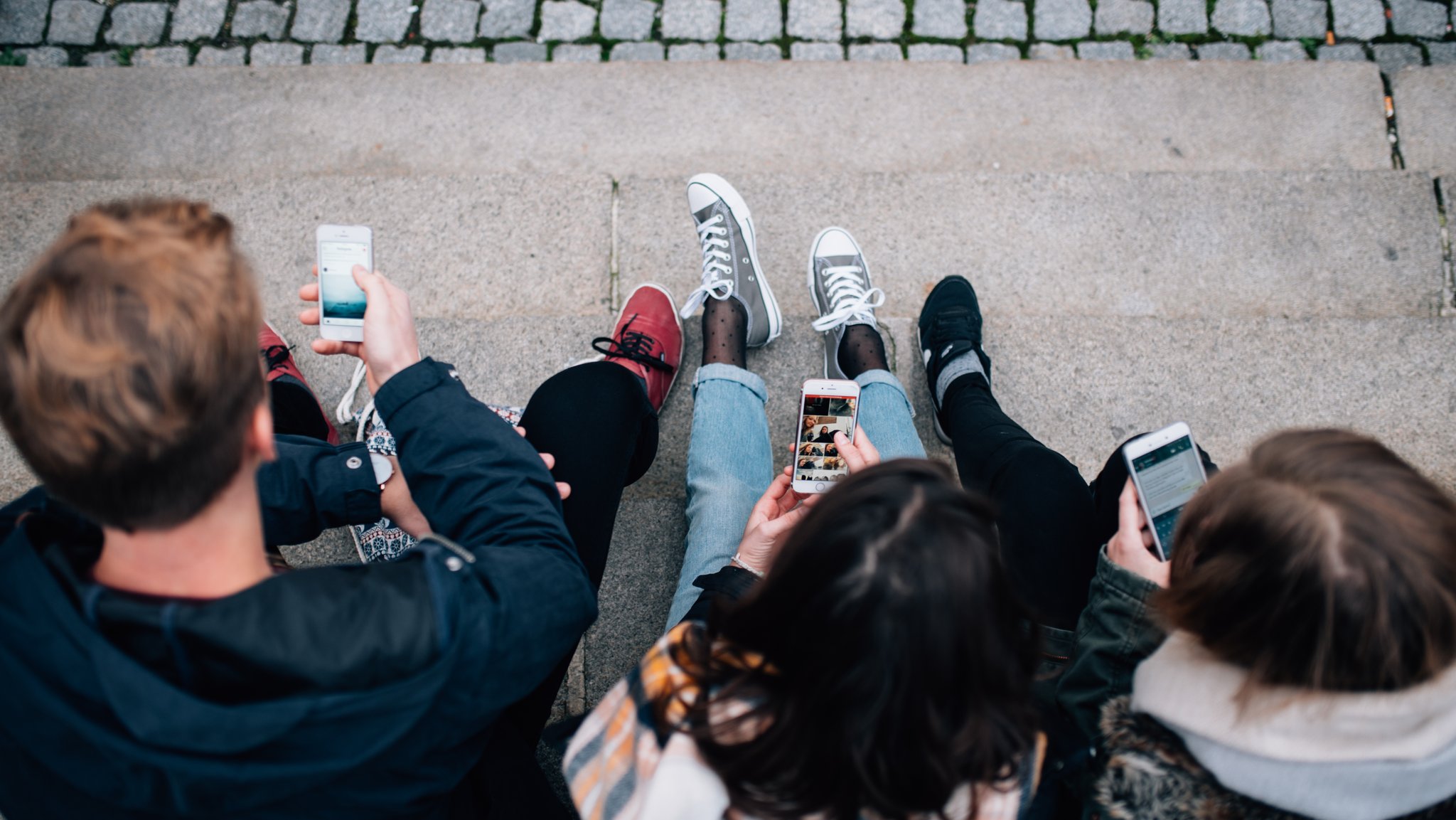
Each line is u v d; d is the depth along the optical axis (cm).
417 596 100
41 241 274
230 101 309
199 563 95
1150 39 333
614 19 334
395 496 161
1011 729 94
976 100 312
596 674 217
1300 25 332
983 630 87
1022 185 285
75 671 88
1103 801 110
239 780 91
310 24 333
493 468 130
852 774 92
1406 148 304
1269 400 249
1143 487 158
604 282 274
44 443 81
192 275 83
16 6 329
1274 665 94
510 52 333
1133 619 136
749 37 333
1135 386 251
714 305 248
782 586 93
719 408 223
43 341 78
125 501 85
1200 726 101
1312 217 279
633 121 310
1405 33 330
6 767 100
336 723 94
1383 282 273
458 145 306
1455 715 93
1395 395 248
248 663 91
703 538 198
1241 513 97
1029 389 252
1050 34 334
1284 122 307
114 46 330
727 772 97
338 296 167
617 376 189
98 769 93
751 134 308
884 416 227
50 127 305
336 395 252
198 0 334
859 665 86
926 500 88
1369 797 95
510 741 137
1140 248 278
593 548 173
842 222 284
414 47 333
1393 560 87
